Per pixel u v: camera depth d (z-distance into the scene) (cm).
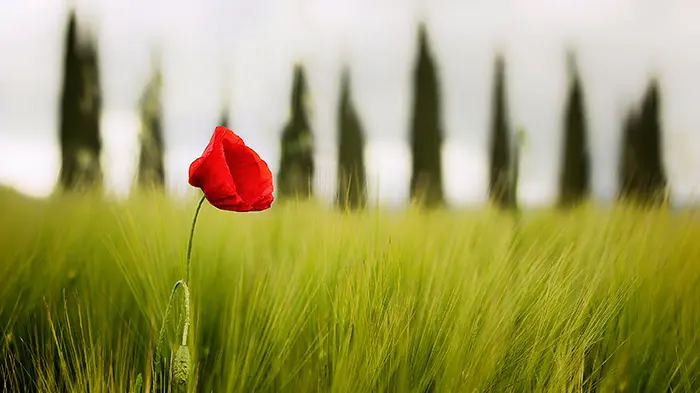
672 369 106
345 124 651
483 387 93
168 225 117
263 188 86
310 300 102
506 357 96
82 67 614
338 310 99
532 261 108
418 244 115
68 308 107
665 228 120
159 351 87
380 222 113
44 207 147
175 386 86
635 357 106
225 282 114
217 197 84
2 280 108
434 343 96
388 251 102
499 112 812
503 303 100
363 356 94
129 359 99
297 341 104
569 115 836
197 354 102
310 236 115
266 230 145
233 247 126
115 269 119
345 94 653
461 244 115
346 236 110
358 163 648
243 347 100
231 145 86
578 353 95
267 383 98
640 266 110
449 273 105
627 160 760
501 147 810
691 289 112
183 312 86
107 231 126
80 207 141
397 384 96
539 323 97
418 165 741
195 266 110
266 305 104
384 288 98
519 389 96
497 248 117
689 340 108
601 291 107
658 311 111
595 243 118
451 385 94
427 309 101
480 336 96
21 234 121
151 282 104
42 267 112
